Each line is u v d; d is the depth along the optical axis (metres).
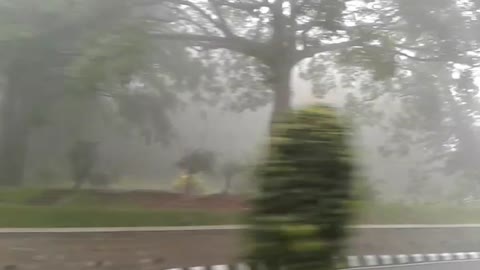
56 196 16.44
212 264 9.13
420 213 17.69
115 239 10.70
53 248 9.49
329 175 3.75
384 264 10.64
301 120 3.84
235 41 16.84
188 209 15.62
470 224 16.95
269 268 3.60
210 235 11.77
